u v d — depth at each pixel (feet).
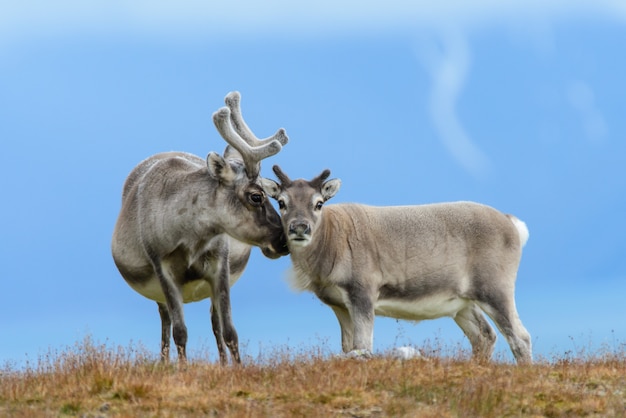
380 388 156.66
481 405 147.84
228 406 146.51
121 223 201.05
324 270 198.70
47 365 170.60
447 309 208.85
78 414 144.77
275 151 186.80
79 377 159.84
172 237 189.16
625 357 181.37
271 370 166.30
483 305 207.62
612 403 150.41
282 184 196.75
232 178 185.78
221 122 185.47
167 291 191.52
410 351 181.47
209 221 187.01
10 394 152.35
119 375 158.92
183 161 198.80
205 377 162.20
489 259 207.62
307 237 188.55
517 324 208.03
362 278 199.21
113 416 143.02
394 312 206.69
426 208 209.26
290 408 145.48
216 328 200.95
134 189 201.77
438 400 151.43
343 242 199.62
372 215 205.57
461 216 208.54
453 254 206.08
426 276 204.44
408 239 204.13
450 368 170.30
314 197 193.98
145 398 150.61
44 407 147.74
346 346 204.33
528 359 205.05
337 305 203.31
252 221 186.19
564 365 172.96
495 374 164.96
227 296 190.60
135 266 199.31
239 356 185.88
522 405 149.28
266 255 189.37
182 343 189.26
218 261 190.70
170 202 189.67
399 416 143.02
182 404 146.72
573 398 152.46
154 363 173.06
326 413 143.54
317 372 162.81
